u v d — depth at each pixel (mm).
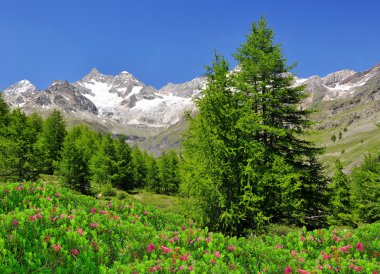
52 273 6242
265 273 6770
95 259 6980
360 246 8188
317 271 6465
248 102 15648
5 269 5895
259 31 18969
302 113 18656
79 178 42312
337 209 27922
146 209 12172
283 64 18344
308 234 9398
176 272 6453
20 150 37719
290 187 15367
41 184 12305
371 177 30438
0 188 10852
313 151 18547
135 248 7809
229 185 14711
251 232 14391
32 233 7398
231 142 14750
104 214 10258
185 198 15531
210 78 16000
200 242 8484
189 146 15125
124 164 64688
